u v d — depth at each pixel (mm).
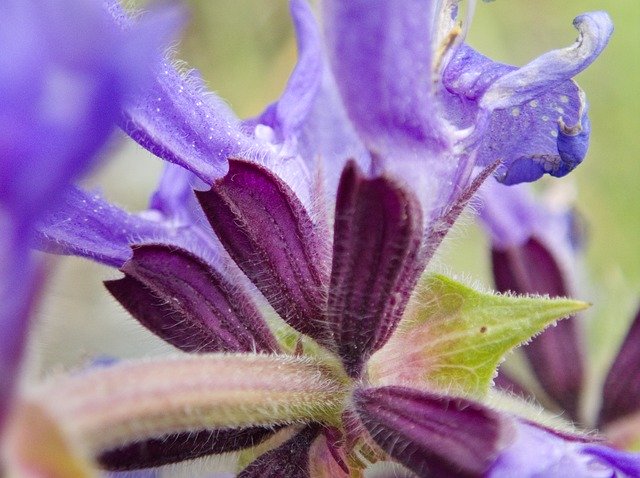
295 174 78
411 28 65
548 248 101
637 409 95
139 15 69
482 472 65
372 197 68
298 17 80
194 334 75
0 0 48
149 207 81
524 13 167
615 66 157
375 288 70
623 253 149
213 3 154
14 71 48
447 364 73
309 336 73
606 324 103
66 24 48
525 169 76
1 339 52
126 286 75
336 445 72
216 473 84
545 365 98
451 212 71
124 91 48
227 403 65
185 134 76
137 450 70
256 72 155
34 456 53
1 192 49
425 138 68
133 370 61
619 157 153
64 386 57
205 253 81
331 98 78
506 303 73
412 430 68
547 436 67
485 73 72
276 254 73
